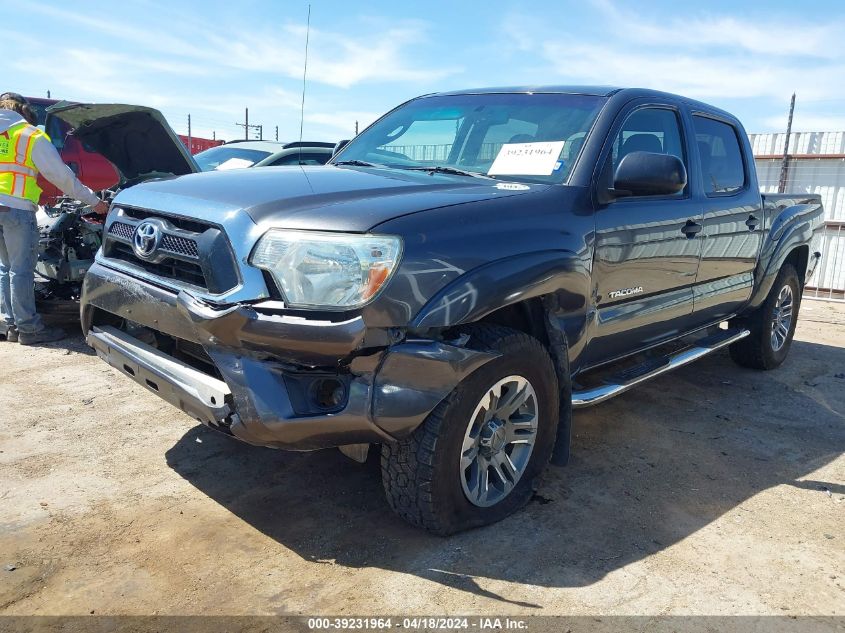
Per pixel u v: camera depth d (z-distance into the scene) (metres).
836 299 9.54
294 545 2.71
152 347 2.95
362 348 2.34
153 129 5.43
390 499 2.71
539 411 2.97
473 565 2.62
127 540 2.70
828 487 3.49
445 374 2.48
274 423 2.35
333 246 2.34
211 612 2.29
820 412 4.65
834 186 10.01
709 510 3.18
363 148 4.14
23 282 5.32
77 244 5.72
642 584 2.55
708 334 5.02
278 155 7.86
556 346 3.01
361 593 2.42
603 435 4.04
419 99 4.38
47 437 3.63
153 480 3.21
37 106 8.89
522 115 3.64
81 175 9.10
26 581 2.41
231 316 2.37
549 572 2.60
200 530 2.79
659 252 3.65
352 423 2.38
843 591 2.58
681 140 4.02
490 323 2.83
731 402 4.77
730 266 4.50
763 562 2.76
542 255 2.80
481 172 3.49
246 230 2.46
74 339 5.65
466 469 2.80
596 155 3.27
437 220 2.54
